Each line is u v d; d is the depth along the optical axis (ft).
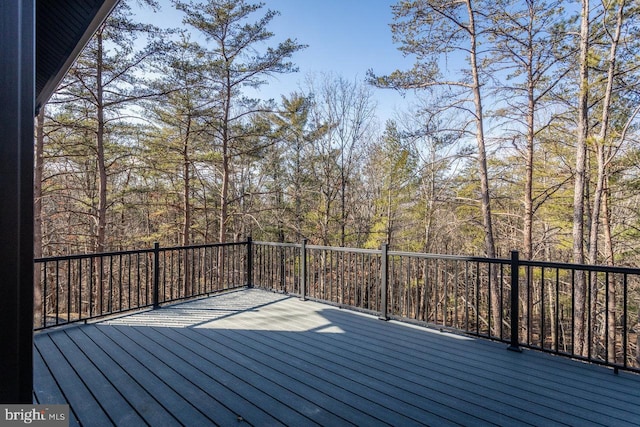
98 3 7.82
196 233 50.08
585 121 29.09
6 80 2.92
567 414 7.20
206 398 7.80
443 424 6.85
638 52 26.86
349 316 14.21
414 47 31.22
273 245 18.42
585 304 29.60
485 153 32.65
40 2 8.39
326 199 46.32
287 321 13.55
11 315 2.94
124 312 14.43
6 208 2.91
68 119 31.12
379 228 45.34
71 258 12.64
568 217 36.42
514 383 8.57
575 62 29.63
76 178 39.83
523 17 30.22
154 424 6.82
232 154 37.17
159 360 9.85
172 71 31.01
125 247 43.19
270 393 8.04
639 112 27.78
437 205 42.60
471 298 41.11
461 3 30.78
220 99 35.19
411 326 12.98
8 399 2.93
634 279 35.88
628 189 30.42
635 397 7.89
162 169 39.19
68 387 8.25
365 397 7.88
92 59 28.99
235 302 16.33
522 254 38.14
